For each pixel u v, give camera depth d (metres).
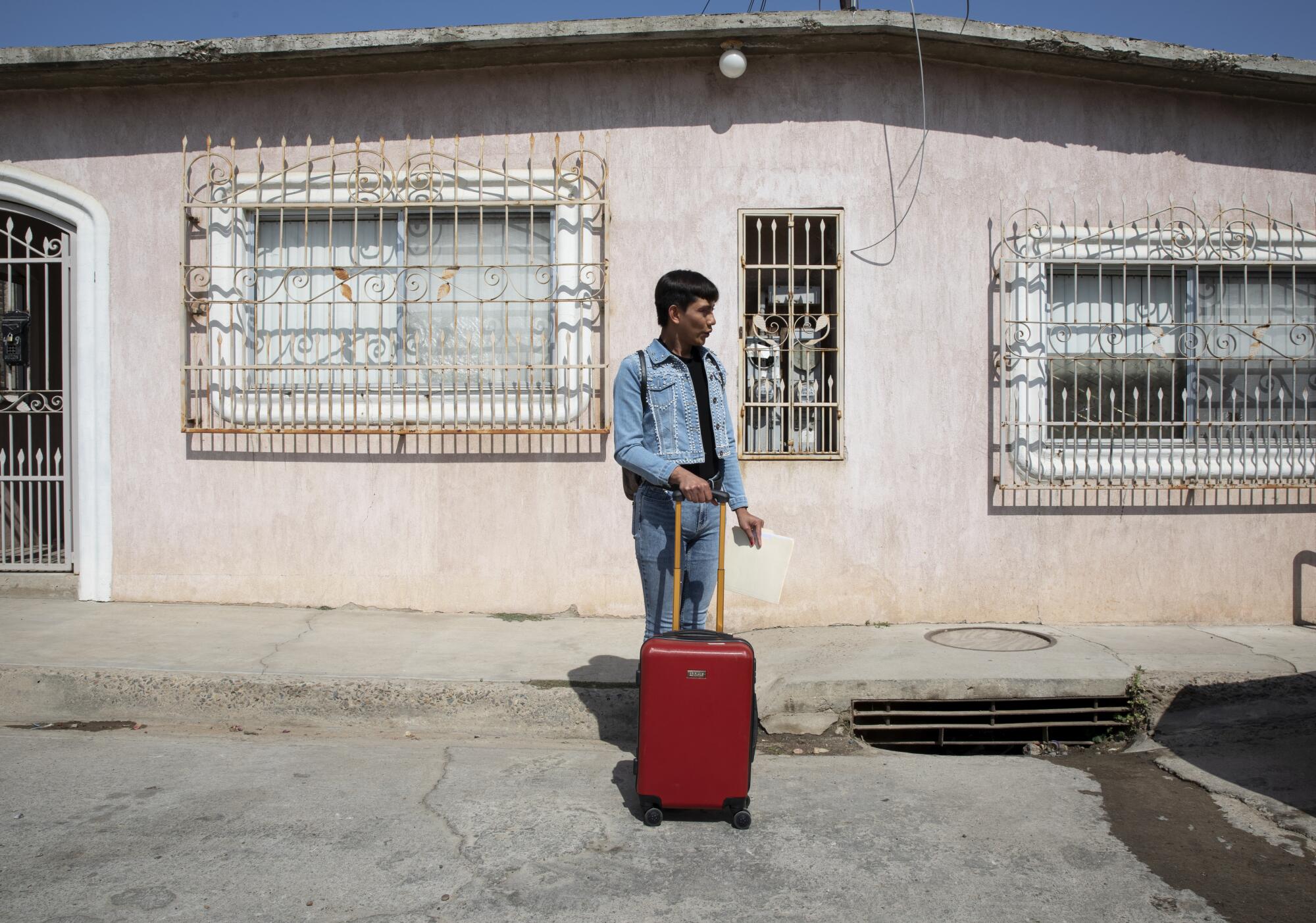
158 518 6.12
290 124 6.04
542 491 5.95
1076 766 4.23
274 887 2.89
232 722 4.57
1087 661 4.98
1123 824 3.48
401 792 3.65
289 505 6.06
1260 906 2.88
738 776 3.34
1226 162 6.07
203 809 3.45
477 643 5.28
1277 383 6.15
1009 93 5.94
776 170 5.89
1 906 2.74
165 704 4.59
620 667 4.82
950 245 5.90
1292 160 6.12
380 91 6.00
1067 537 5.94
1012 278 5.93
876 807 3.62
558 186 5.88
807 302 5.89
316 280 6.09
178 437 6.10
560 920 2.74
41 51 5.71
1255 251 6.05
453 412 5.91
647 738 3.34
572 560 5.95
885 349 5.87
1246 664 4.90
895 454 5.88
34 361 6.58
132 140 6.11
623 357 5.89
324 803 3.52
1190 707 4.69
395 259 6.04
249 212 6.07
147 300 6.11
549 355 5.98
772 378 5.90
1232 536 6.03
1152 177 6.02
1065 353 5.99
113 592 6.15
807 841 3.28
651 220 5.90
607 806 3.56
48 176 6.15
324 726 4.55
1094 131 5.98
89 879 2.92
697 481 3.49
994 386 5.92
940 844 3.28
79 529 6.18
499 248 6.03
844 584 5.88
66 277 6.27
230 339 5.99
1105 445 5.96
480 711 4.54
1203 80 5.88
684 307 3.66
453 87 5.97
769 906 2.84
